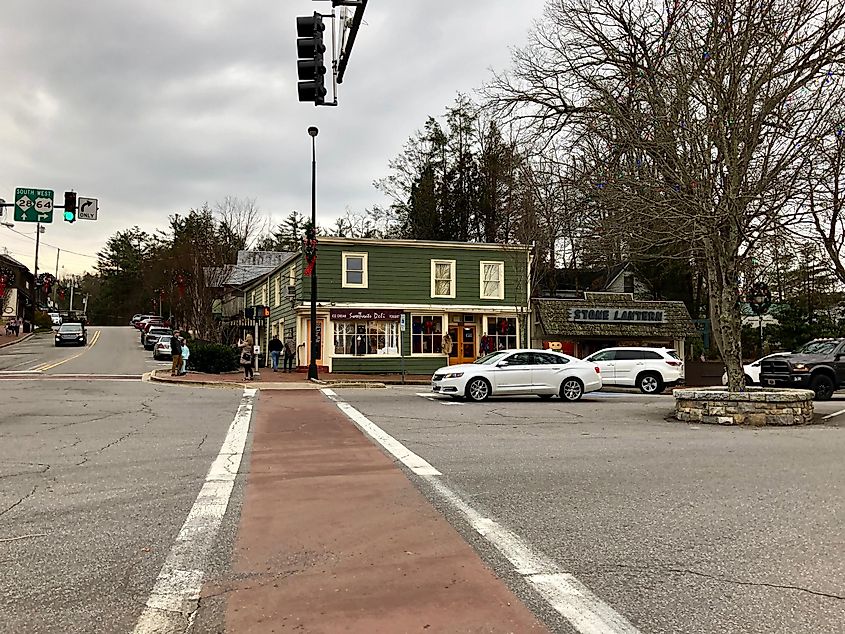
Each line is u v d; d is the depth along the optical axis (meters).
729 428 14.05
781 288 33.50
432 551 5.74
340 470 9.16
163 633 4.18
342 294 31.34
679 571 5.27
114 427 13.22
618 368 25.89
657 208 14.71
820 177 14.33
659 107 14.56
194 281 42.75
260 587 4.93
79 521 6.63
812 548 5.84
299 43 11.78
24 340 59.47
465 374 19.77
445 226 49.19
